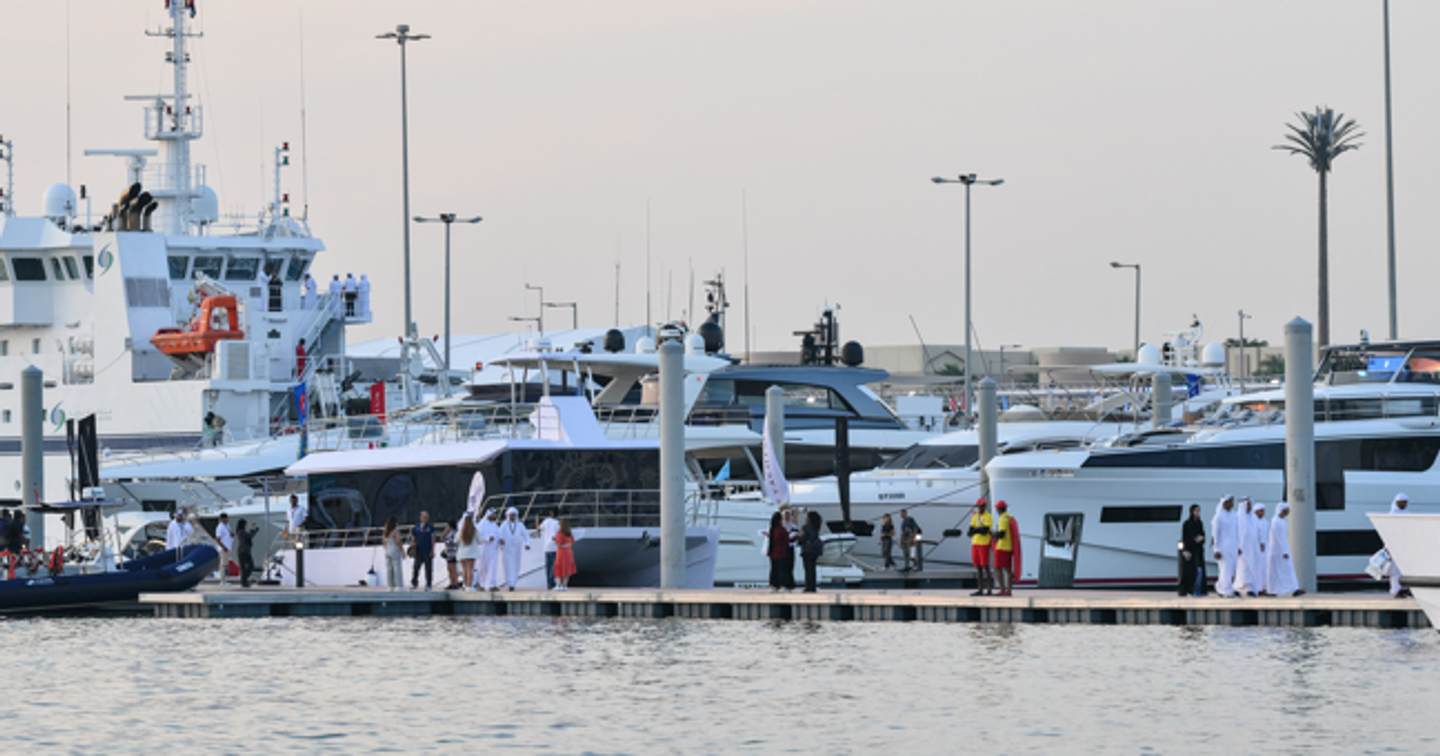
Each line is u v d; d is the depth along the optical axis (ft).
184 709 455.22
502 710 449.48
